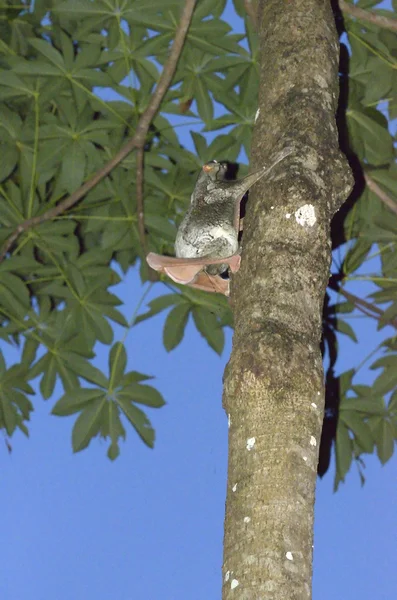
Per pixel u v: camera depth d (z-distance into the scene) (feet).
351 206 35.14
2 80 32.30
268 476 16.51
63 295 35.19
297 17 24.72
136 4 31.50
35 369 35.27
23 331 35.81
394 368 34.86
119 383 34.12
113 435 33.83
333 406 35.42
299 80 23.27
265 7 25.90
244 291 19.47
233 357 18.04
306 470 16.70
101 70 34.76
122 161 34.60
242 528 16.08
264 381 17.42
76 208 35.04
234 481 16.80
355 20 33.42
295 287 19.08
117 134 34.04
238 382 17.58
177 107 33.91
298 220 20.07
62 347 35.22
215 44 32.53
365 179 34.42
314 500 16.69
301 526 16.10
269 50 24.48
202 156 34.06
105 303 35.04
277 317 18.47
